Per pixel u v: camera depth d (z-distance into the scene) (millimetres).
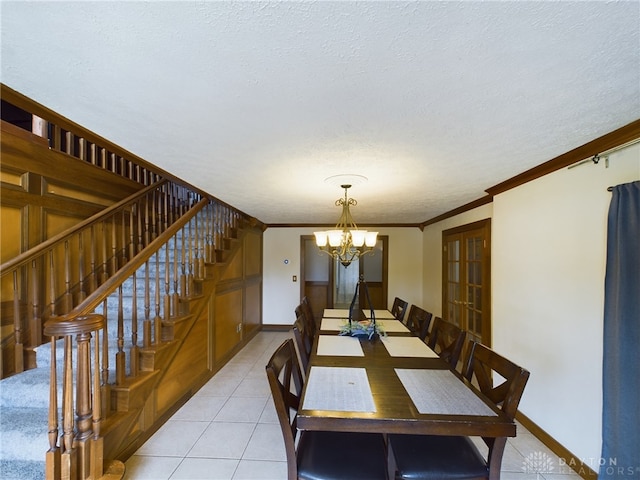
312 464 1481
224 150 2027
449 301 4684
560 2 856
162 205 4199
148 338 2479
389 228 6094
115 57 1094
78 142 3307
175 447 2307
